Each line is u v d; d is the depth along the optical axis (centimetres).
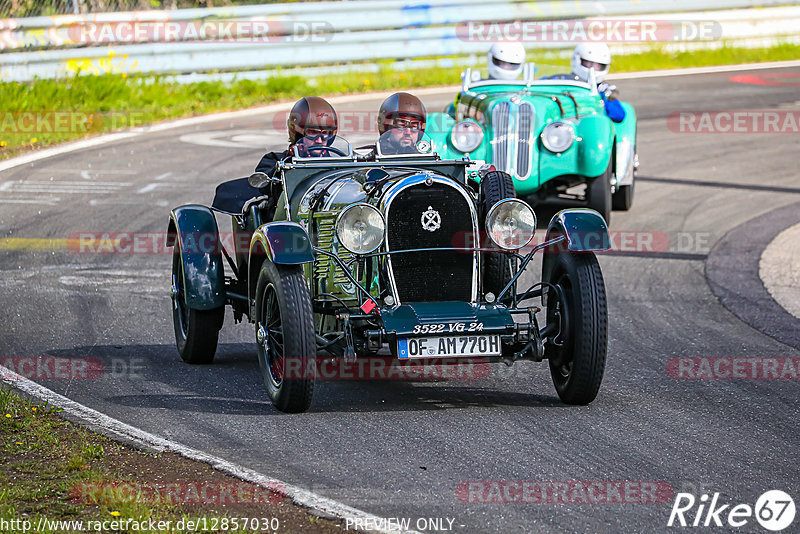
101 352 2795
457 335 2186
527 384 2495
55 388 2436
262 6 7631
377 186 2297
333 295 2297
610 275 3750
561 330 2280
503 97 4509
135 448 1981
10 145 5919
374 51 8006
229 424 2162
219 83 7450
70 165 5450
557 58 8425
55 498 1714
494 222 2261
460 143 4253
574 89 4681
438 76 7962
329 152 2675
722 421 2194
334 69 7881
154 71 7319
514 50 4819
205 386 2484
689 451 1998
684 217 4650
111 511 1653
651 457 1962
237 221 2853
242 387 2478
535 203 4444
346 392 2422
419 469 1888
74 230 4241
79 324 3070
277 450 1995
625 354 2777
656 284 3619
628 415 2227
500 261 2405
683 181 5381
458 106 4769
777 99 7512
